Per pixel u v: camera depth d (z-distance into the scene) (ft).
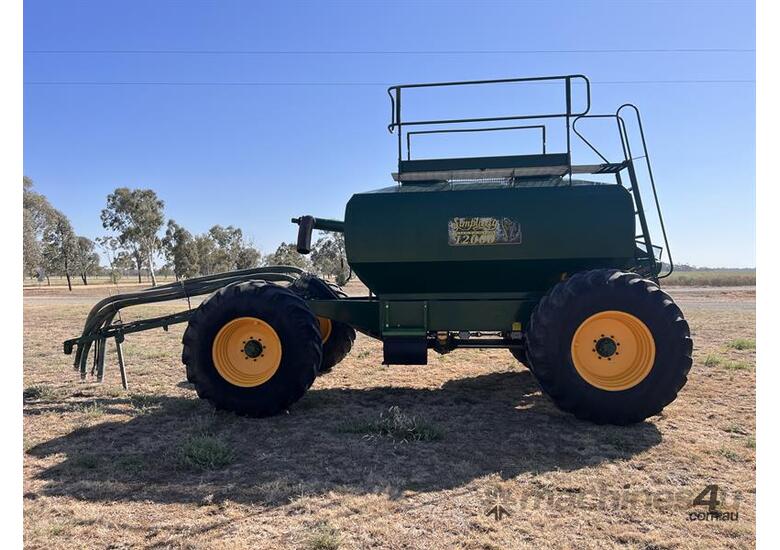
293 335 16.66
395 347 17.72
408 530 9.70
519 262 16.80
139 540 9.53
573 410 15.57
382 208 17.39
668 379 15.01
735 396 18.69
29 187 170.40
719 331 37.11
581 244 16.44
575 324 15.39
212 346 17.01
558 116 17.95
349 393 20.07
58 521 10.19
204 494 11.31
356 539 9.43
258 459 13.26
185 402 18.86
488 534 9.56
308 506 10.63
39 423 16.61
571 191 16.74
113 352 30.53
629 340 15.53
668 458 13.05
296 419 16.62
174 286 20.92
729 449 13.47
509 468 12.50
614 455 13.28
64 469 12.79
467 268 17.13
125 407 18.42
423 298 18.06
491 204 16.92
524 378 22.48
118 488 11.66
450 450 13.70
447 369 24.57
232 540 9.43
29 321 51.11
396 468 12.54
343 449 13.87
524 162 17.89
